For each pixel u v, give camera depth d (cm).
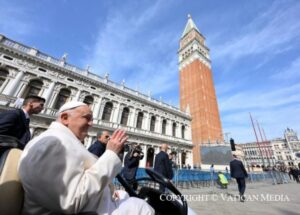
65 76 1947
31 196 115
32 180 110
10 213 111
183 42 6469
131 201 166
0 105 1360
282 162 7425
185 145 3059
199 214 480
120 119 2311
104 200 147
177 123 3166
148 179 270
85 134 180
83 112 182
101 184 129
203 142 4069
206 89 4916
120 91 2414
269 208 554
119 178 227
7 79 1541
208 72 5456
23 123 273
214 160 3045
